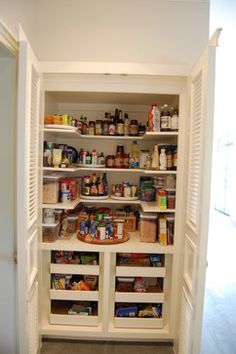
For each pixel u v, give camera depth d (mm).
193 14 2207
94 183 2301
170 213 2141
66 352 1948
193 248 1517
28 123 1349
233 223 6730
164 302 2072
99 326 2061
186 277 1687
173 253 1962
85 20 2211
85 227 2121
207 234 1373
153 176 2471
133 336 2020
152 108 1994
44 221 1961
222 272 3541
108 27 2213
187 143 1814
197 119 1536
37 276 1766
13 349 1528
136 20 2211
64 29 2211
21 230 1341
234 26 2648
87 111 2475
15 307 1504
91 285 2102
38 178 1740
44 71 1804
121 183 2508
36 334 1747
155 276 2021
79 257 2096
